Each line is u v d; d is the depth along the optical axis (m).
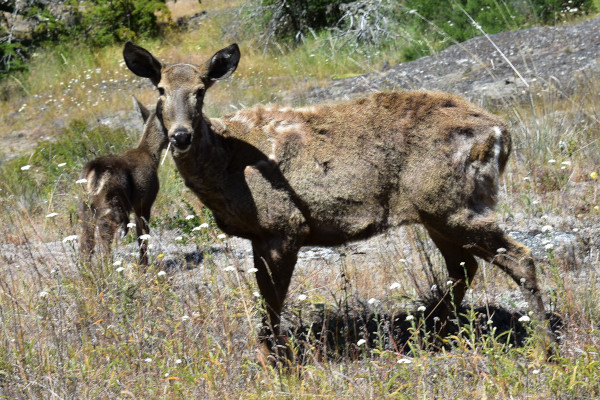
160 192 24.20
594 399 10.71
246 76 50.19
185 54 59.69
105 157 19.20
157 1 65.25
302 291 14.80
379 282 15.69
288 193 12.96
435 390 10.97
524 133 23.98
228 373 11.37
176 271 16.44
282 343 12.81
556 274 13.05
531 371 11.64
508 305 14.62
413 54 47.31
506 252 12.73
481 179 12.85
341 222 13.12
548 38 40.94
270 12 59.84
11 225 22.31
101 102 48.25
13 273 16.97
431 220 13.04
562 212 18.55
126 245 19.62
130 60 13.60
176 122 12.66
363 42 51.62
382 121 13.17
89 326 13.20
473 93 35.03
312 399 10.97
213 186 13.02
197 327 13.24
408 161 13.02
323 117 13.36
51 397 11.31
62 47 61.34
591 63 35.75
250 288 13.11
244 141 13.19
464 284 13.77
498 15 46.56
